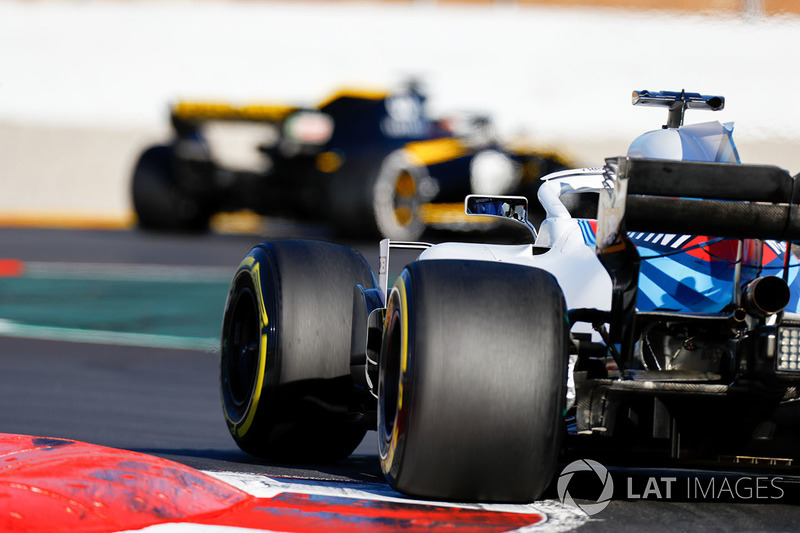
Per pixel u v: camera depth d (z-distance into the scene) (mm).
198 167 54469
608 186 11898
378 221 51312
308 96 117500
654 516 12508
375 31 129875
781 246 13406
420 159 51719
